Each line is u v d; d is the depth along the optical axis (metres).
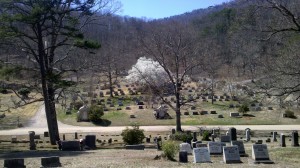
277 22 23.58
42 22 31.00
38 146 31.25
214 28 93.00
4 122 53.66
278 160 19.55
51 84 32.12
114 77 81.12
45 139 38.12
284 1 22.58
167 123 51.97
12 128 50.12
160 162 18.36
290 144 30.81
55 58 43.66
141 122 52.44
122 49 81.88
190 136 34.53
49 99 32.97
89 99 65.62
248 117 53.59
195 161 18.83
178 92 45.06
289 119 52.09
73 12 34.03
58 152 24.41
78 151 25.30
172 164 17.72
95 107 54.53
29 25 31.27
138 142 32.25
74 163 18.02
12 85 41.06
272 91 26.23
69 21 32.72
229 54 80.75
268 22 23.69
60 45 33.09
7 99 66.44
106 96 69.50
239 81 71.12
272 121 51.47
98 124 52.03
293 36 25.61
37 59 32.03
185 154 19.00
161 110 54.62
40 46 31.66
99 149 27.72
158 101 59.50
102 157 20.55
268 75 25.53
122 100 65.75
